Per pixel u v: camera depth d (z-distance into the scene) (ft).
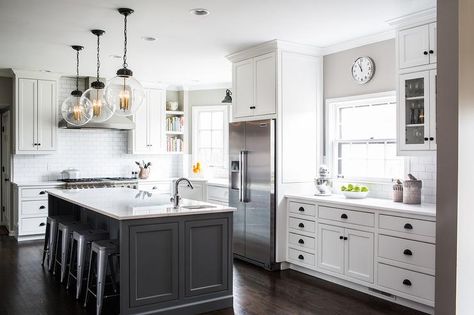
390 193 15.23
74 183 22.36
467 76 9.76
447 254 9.80
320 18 13.70
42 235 22.29
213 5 12.53
